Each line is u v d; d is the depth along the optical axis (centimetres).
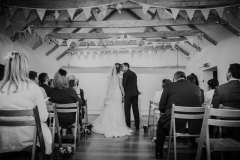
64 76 337
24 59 171
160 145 279
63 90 327
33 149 148
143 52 801
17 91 162
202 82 657
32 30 478
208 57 608
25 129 157
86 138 402
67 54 825
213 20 441
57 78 328
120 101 473
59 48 740
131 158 281
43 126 178
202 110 229
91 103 816
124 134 427
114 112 457
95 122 504
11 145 155
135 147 337
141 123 597
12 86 164
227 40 497
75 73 825
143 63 822
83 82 822
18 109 159
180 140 366
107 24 474
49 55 722
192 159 279
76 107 316
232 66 239
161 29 680
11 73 166
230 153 282
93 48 770
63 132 348
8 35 446
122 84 486
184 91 264
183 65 812
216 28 490
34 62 586
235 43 458
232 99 228
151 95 812
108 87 488
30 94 165
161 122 274
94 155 294
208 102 371
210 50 596
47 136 174
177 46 766
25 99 163
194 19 453
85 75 824
